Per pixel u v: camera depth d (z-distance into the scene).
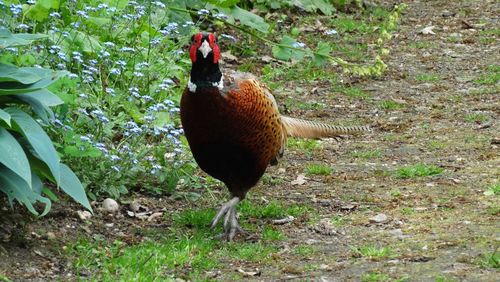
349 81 17.45
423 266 8.59
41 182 9.28
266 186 11.95
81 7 12.74
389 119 15.19
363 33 21.02
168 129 11.49
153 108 11.22
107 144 11.34
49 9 11.44
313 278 8.53
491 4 23.97
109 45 12.20
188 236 9.95
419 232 9.71
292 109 15.71
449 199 10.91
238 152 9.67
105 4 12.69
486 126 14.47
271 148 9.96
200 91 9.29
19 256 9.02
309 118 15.26
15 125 8.88
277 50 14.85
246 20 16.44
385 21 22.06
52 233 9.67
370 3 23.58
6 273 8.63
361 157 13.23
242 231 10.02
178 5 15.61
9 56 10.05
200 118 9.41
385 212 10.59
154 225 10.36
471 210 10.38
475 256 8.73
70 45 11.92
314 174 12.45
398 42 20.44
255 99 9.53
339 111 15.71
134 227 10.24
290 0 21.44
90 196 10.62
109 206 10.60
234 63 17.98
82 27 12.46
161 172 11.34
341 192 11.59
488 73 17.86
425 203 10.84
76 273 8.80
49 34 11.60
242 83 9.53
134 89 11.65
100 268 8.94
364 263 8.84
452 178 11.87
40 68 9.36
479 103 15.91
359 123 14.95
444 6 23.86
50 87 9.76
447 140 13.82
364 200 11.16
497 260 8.43
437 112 15.46
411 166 12.48
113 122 11.38
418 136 14.16
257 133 9.64
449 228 9.76
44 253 9.18
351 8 22.98
